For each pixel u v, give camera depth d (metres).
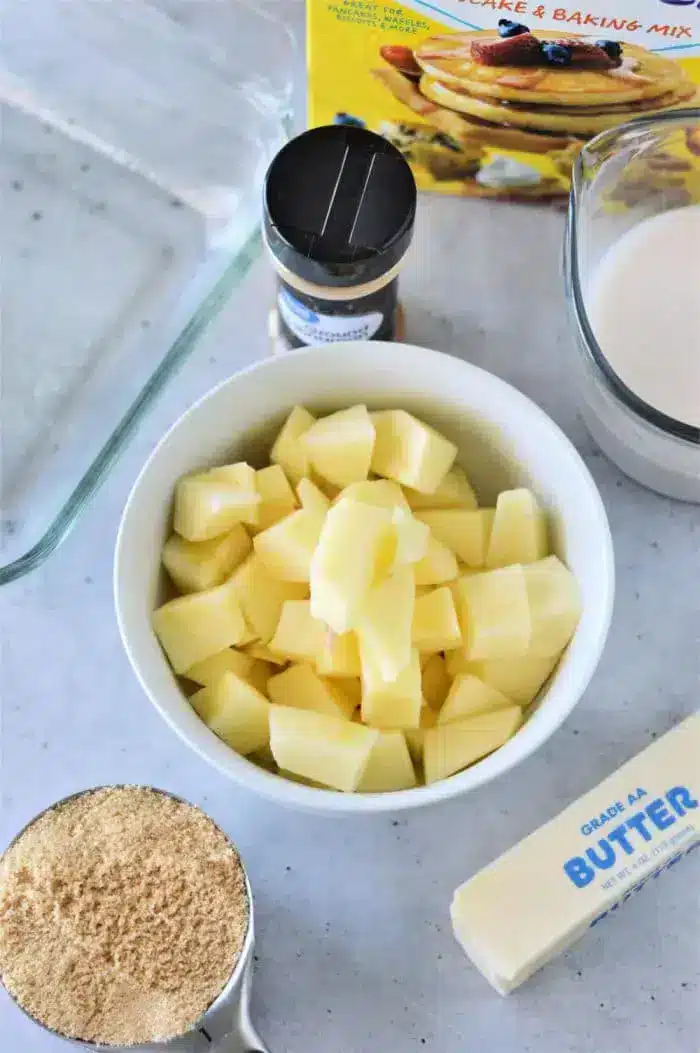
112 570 0.62
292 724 0.53
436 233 0.65
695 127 0.58
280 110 0.64
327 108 0.62
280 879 0.59
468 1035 0.58
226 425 0.57
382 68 0.59
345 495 0.55
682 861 0.59
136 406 0.60
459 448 0.59
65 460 0.62
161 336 0.63
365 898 0.59
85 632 0.61
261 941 0.59
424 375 0.56
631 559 0.62
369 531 0.53
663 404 0.60
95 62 0.65
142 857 0.56
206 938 0.55
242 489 0.55
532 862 0.55
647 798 0.56
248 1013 0.56
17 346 0.63
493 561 0.57
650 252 0.61
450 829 0.59
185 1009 0.54
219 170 0.64
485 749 0.55
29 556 0.59
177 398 0.63
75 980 0.55
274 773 0.56
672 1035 0.58
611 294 0.61
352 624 0.53
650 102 0.60
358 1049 0.58
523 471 0.58
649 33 0.56
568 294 0.58
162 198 0.64
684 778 0.56
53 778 0.60
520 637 0.54
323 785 0.55
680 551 0.62
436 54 0.58
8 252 0.64
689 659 0.61
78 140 0.65
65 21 0.65
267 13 0.66
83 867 0.56
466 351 0.64
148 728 0.60
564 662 0.55
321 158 0.54
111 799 0.57
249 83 0.65
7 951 0.55
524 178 0.64
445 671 0.57
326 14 0.57
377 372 0.57
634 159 0.60
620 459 0.62
